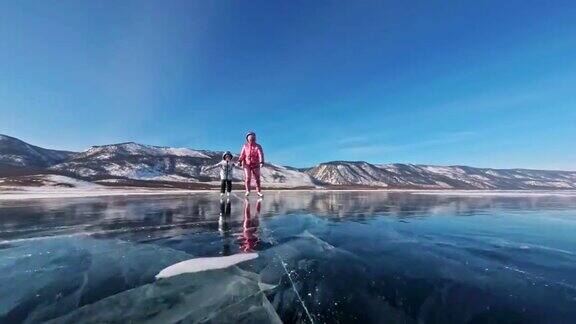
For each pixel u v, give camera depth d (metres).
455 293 2.84
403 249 4.21
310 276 3.25
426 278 3.15
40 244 4.69
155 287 3.03
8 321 2.45
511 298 2.72
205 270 3.45
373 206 11.34
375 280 3.12
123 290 2.97
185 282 3.14
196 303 2.74
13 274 3.37
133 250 4.29
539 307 2.58
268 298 2.85
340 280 3.14
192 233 5.47
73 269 3.52
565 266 3.52
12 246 4.55
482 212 9.24
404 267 3.46
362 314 2.59
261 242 4.70
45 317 2.50
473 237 5.10
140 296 2.84
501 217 7.94
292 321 2.52
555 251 4.13
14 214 8.80
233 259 3.79
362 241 4.71
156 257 3.94
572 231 5.71
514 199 16.77
